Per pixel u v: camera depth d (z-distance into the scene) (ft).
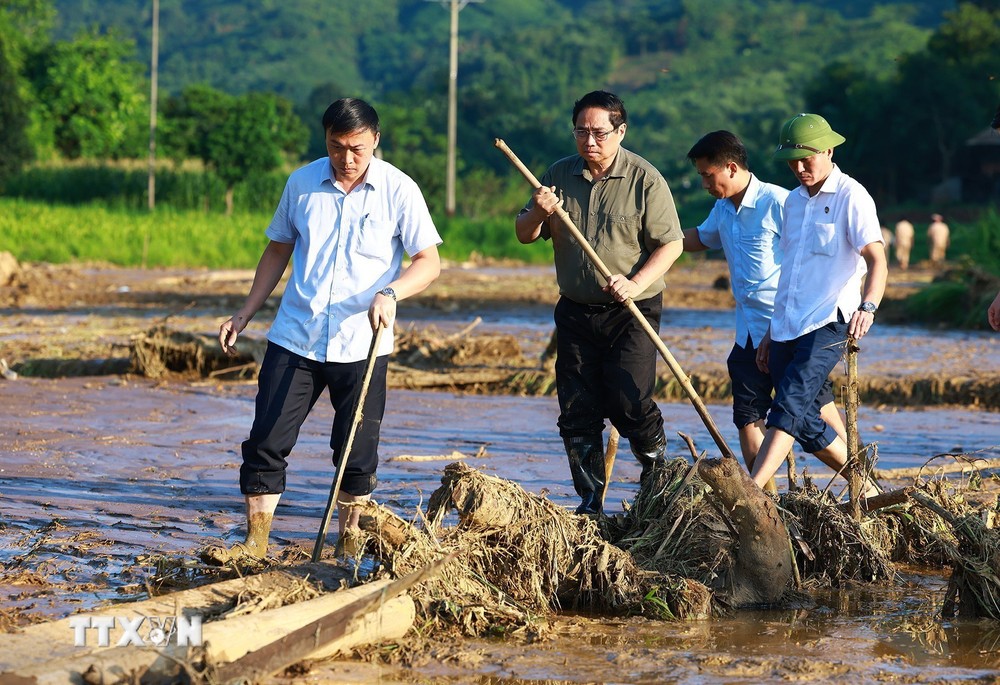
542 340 116.98
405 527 33.50
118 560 38.32
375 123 37.37
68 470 53.16
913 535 42.04
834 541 39.47
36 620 32.01
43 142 466.29
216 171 404.57
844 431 46.39
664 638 32.86
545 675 29.37
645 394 43.16
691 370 89.35
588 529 36.81
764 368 46.14
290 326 37.99
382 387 38.17
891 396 84.53
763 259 47.11
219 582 33.78
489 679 29.04
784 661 30.71
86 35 493.36
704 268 307.99
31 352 98.07
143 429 65.00
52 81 476.13
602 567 35.53
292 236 38.93
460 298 178.81
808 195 43.78
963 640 33.04
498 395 84.74
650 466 44.04
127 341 106.73
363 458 37.93
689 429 68.69
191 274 217.77
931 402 84.07
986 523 36.47
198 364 88.94
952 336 127.44
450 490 35.50
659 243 42.73
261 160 400.47
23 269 195.42
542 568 35.45
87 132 477.77
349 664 29.81
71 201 375.25
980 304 140.15
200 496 48.73
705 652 31.60
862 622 34.88
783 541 36.19
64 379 85.46
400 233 38.32
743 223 47.47
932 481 45.44
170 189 380.58
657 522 39.06
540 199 40.14
